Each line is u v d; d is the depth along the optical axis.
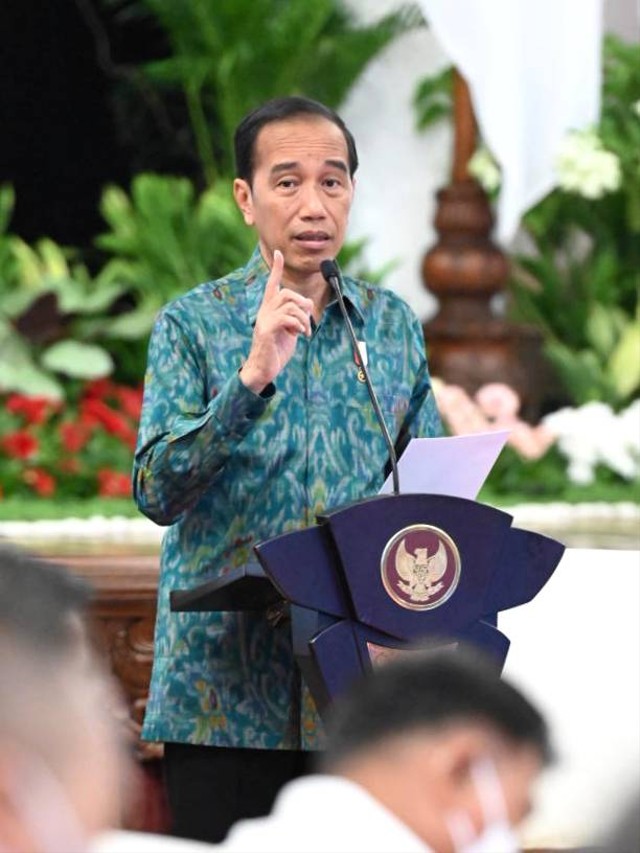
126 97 24.92
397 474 8.13
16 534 15.84
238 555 8.58
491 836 4.89
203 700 8.56
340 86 22.67
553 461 19.20
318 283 8.88
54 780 4.36
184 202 22.27
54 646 4.63
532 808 5.02
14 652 4.55
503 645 8.01
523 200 20.36
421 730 4.94
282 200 8.73
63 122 25.38
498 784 4.92
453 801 4.91
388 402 8.87
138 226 22.17
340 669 7.74
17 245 22.17
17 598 4.76
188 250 21.95
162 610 8.76
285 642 8.55
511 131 20.09
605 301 21.78
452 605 7.93
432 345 20.42
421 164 22.73
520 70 20.30
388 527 7.80
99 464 18.89
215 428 8.12
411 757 4.93
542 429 18.67
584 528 15.66
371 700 5.01
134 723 13.22
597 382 20.75
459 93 20.98
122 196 22.72
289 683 8.55
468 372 20.12
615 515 17.14
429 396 9.16
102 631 13.30
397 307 9.13
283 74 22.67
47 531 16.08
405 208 22.77
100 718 4.49
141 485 8.43
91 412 19.20
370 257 22.75
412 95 22.69
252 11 22.41
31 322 20.55
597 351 21.44
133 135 25.06
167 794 8.80
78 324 21.08
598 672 12.05
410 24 22.42
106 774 4.43
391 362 8.95
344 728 5.03
